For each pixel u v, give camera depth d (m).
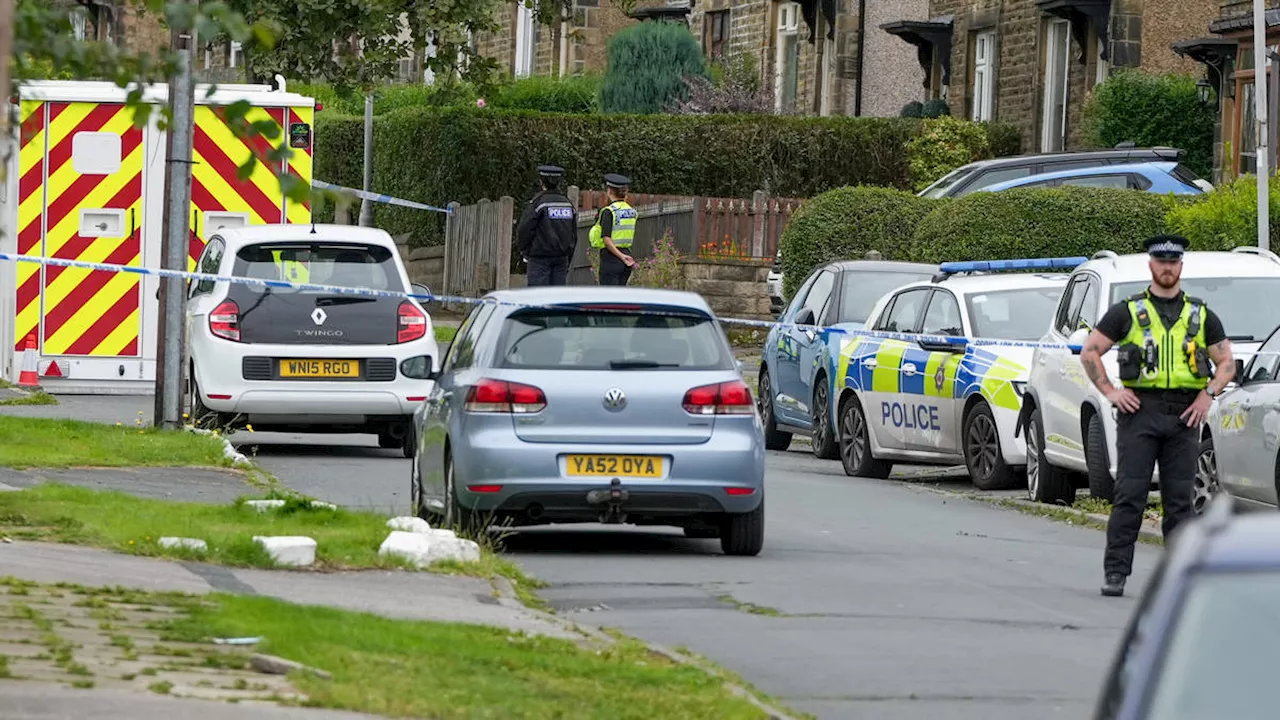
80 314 75.69
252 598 31.62
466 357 46.12
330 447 67.38
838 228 111.38
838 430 70.56
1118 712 12.62
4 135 17.14
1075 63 136.00
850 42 159.25
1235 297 57.84
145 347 76.19
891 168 143.38
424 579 37.03
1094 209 98.75
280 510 42.88
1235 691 12.45
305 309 61.94
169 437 57.00
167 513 41.94
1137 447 40.44
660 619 35.53
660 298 44.88
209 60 132.38
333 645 28.67
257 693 24.81
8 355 76.06
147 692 24.34
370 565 37.91
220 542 37.19
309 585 35.25
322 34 101.94
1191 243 84.62
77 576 33.28
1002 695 29.23
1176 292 40.94
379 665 27.59
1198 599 12.83
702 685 28.30
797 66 165.25
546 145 146.62
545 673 28.33
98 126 75.06
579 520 44.28
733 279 124.06
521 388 43.31
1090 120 130.00
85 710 23.08
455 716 24.56
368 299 62.34
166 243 59.03
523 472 42.97
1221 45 120.75
